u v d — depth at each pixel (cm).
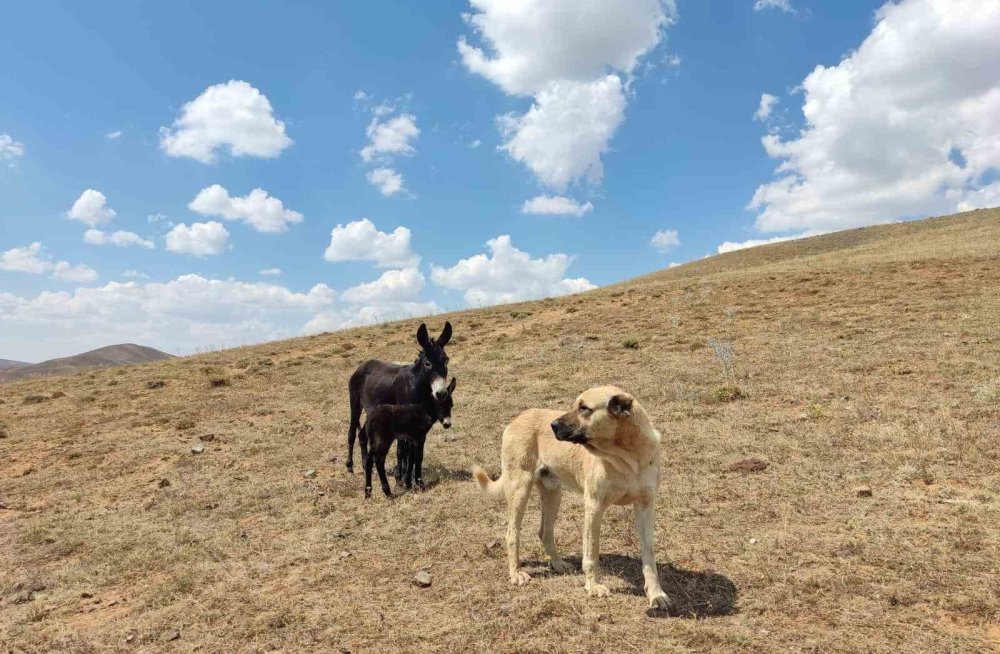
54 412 1571
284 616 467
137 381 2008
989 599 400
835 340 1402
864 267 2461
